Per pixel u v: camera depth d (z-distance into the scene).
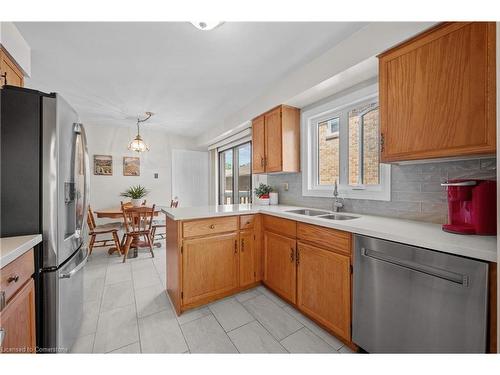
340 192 2.20
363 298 1.32
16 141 1.20
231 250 2.08
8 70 1.53
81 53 1.89
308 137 2.56
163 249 3.69
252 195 3.50
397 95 1.38
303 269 1.76
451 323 0.95
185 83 2.49
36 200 1.22
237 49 1.85
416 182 1.62
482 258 0.86
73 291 1.44
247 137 3.75
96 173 4.20
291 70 2.22
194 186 5.20
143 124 4.18
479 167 1.31
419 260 1.05
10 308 0.92
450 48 1.15
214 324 1.68
